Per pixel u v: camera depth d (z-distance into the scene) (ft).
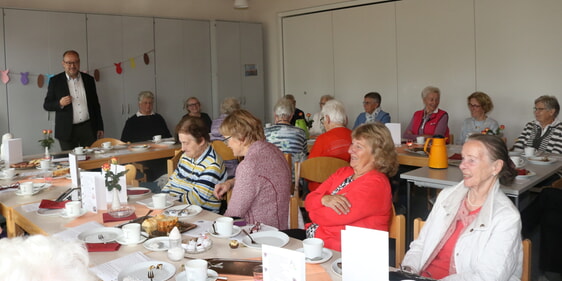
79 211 6.91
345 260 4.06
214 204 8.48
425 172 9.91
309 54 23.54
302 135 12.00
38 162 11.41
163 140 15.84
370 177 6.45
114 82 19.10
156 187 10.74
